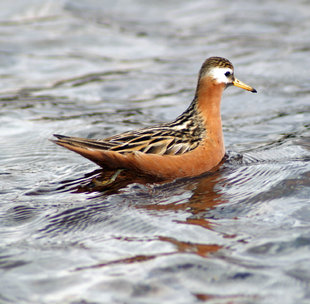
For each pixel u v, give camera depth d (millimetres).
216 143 12555
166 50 23969
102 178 11859
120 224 9344
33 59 22406
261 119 16484
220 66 12805
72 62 22297
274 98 18266
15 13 27484
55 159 13461
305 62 21500
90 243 8656
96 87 19844
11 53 22797
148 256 8078
